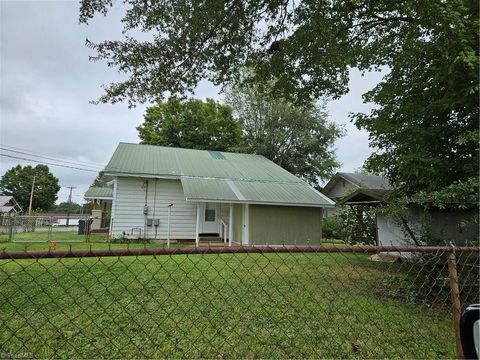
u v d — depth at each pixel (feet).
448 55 13.58
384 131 17.12
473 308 4.30
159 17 16.49
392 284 15.11
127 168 40.98
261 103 74.28
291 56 19.60
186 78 19.17
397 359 8.03
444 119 15.90
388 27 20.40
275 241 39.86
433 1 13.03
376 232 29.04
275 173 51.39
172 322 10.00
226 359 7.70
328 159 80.48
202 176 43.86
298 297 13.50
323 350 8.37
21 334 8.82
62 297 12.55
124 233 40.29
